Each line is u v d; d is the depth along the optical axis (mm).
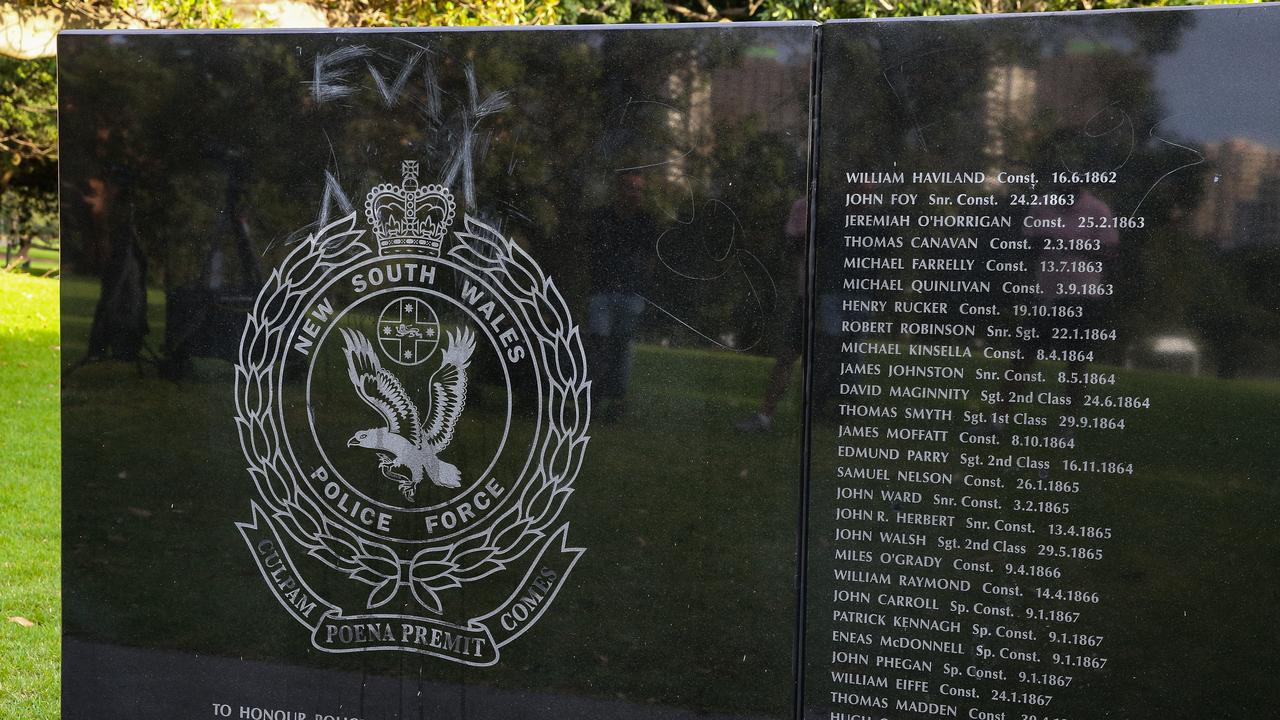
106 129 2705
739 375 2461
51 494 5633
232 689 2766
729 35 2412
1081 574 2328
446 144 2559
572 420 2545
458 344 2590
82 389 2775
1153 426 2271
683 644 2539
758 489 2473
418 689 2680
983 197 2316
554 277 2529
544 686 2611
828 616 2463
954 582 2391
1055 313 2299
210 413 2719
